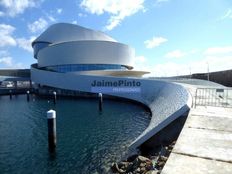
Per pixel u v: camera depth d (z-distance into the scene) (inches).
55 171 412.5
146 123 786.2
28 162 457.1
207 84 1273.4
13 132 713.0
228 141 185.9
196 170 121.0
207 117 318.7
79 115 999.6
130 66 2249.0
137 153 434.0
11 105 1461.6
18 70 2689.5
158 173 264.2
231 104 484.7
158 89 1205.1
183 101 499.5
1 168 429.4
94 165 431.8
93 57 1971.0
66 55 1983.3
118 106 1263.5
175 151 156.8
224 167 126.0
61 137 636.1
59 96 1929.1
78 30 2362.2
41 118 973.8
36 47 2491.4
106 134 657.6
